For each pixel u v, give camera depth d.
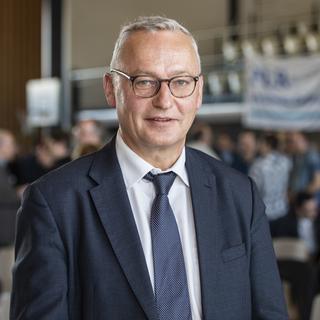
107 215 1.24
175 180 1.32
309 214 4.50
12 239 3.58
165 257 1.25
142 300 1.19
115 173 1.28
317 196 5.34
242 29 10.21
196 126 4.73
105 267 1.21
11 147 5.39
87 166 1.30
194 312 1.24
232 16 10.36
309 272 3.03
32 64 11.58
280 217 4.40
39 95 9.66
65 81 11.16
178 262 1.25
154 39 1.22
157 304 1.21
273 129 6.11
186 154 1.36
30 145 10.65
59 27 11.45
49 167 4.89
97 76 10.76
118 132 1.34
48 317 1.17
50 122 9.57
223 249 1.30
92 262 1.21
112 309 1.20
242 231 1.33
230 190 1.35
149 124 1.24
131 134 1.26
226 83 9.14
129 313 1.20
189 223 1.30
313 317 2.31
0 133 5.33
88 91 10.87
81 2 11.48
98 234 1.23
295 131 5.91
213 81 9.23
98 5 11.46
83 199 1.25
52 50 11.42
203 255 1.26
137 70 1.21
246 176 1.42
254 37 10.02
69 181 1.26
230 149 7.20
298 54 8.70
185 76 1.22
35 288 1.19
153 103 1.22
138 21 1.25
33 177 5.29
